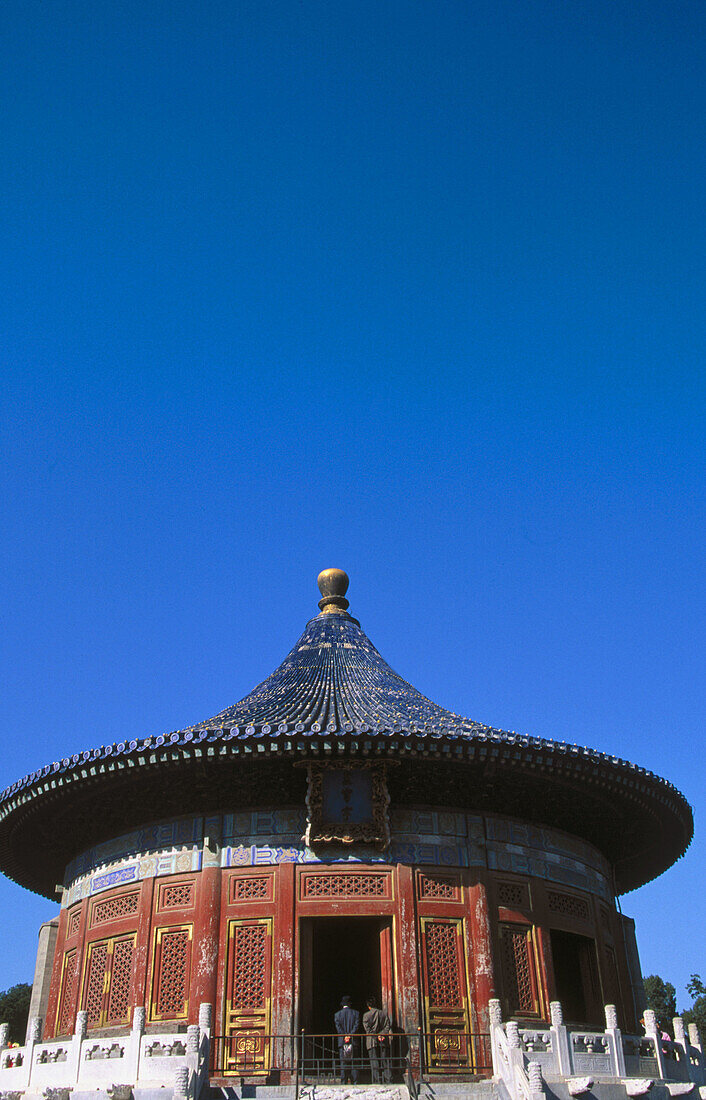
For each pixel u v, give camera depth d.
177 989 24.91
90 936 27.64
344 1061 22.77
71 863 30.89
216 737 24.19
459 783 26.98
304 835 25.70
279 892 25.20
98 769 25.53
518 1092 19.59
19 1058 24.38
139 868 27.14
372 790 25.48
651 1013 24.45
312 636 34.59
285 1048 23.27
